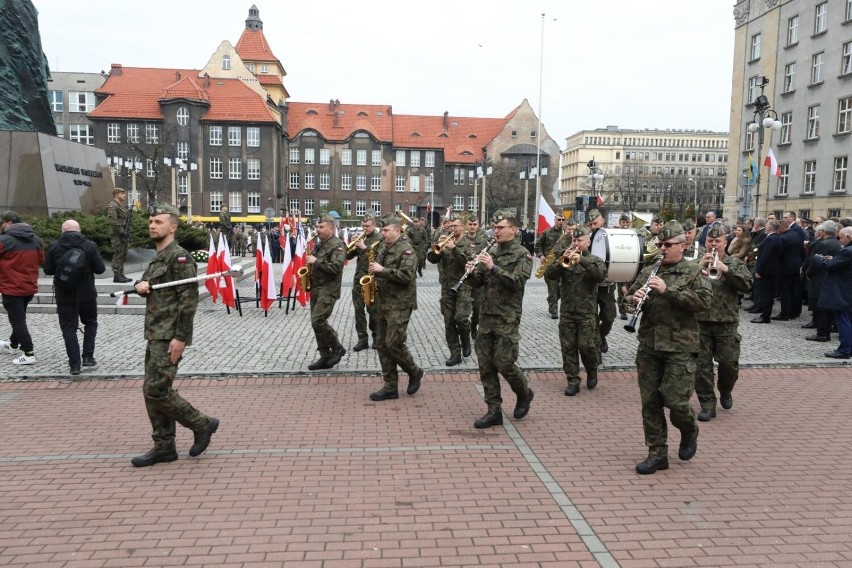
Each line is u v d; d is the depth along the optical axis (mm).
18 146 16156
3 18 17391
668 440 6637
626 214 12492
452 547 4367
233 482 5438
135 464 5742
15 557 4215
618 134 134500
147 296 5746
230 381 8719
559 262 8180
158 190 63219
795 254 13555
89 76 79562
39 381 8617
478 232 10969
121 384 8523
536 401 7949
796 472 5773
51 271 8695
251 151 67000
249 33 79000
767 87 42062
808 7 38281
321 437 6566
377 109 82125
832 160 36250
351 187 79375
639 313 5836
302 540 4453
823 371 9625
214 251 14250
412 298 7820
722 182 102625
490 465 5852
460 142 80812
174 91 64375
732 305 7383
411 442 6441
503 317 6723
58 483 5410
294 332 12203
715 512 4941
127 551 4297
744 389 8656
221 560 4180
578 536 4535
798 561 4219
